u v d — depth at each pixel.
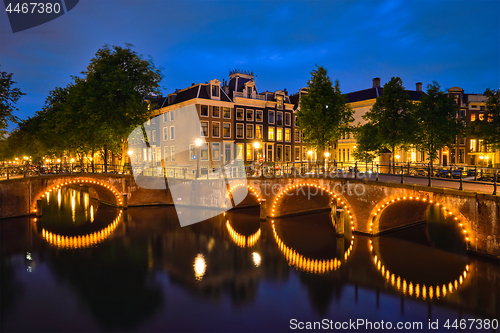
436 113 29.41
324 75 28.47
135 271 17.50
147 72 32.53
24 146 42.62
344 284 15.86
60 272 17.27
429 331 11.92
